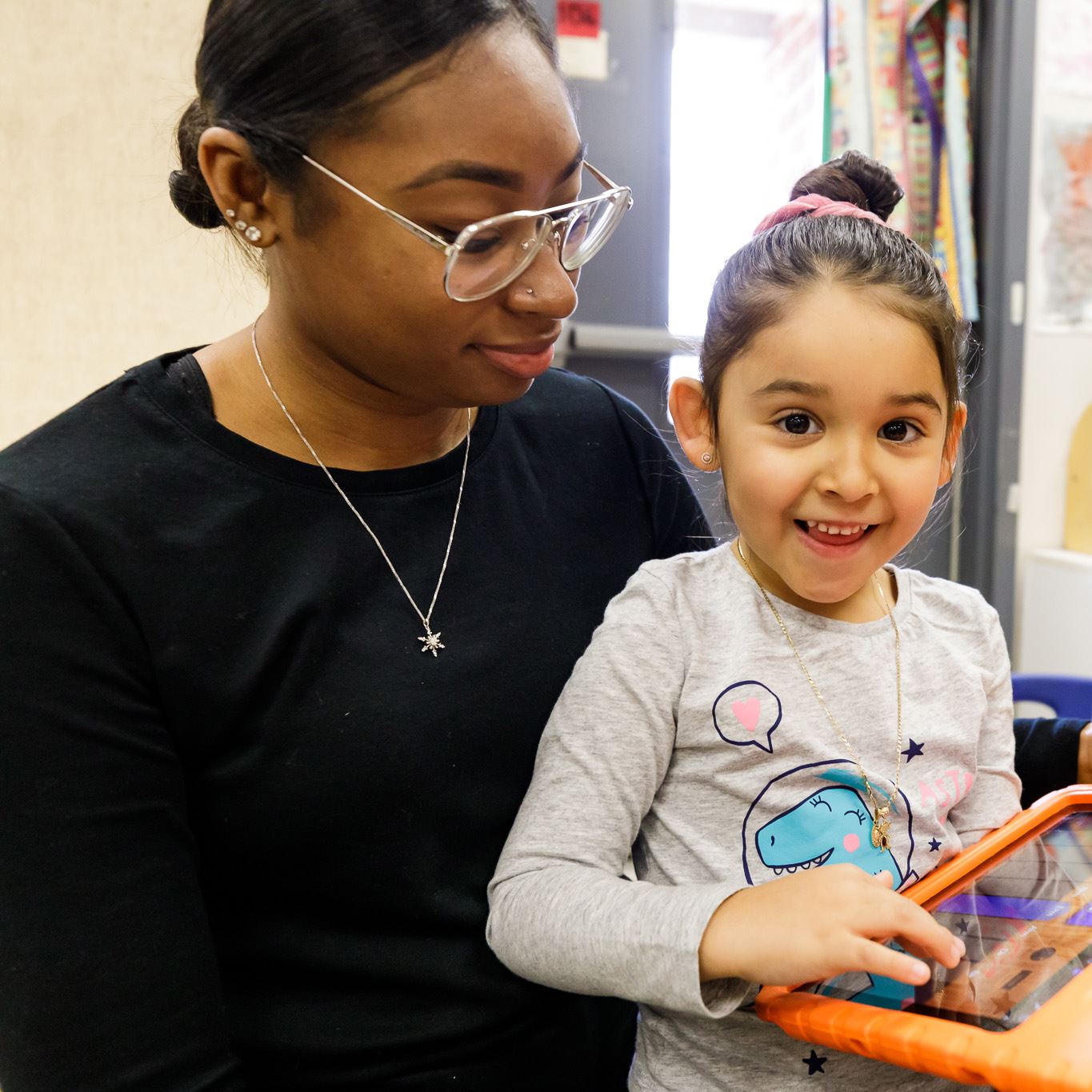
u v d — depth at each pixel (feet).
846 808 2.35
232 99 2.06
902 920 1.80
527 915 2.12
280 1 1.97
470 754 2.36
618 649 2.43
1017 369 7.57
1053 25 7.22
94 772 2.05
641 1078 2.39
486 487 2.60
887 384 2.21
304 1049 2.25
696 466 2.63
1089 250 7.64
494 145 1.94
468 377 2.18
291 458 2.35
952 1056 1.57
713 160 6.72
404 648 2.34
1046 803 2.56
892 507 2.28
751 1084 2.22
